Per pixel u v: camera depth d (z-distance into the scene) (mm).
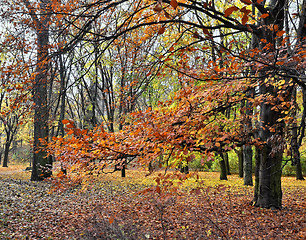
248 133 6547
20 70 4777
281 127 5527
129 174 20594
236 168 25516
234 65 3441
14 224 6863
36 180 14805
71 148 3357
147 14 5578
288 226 6109
